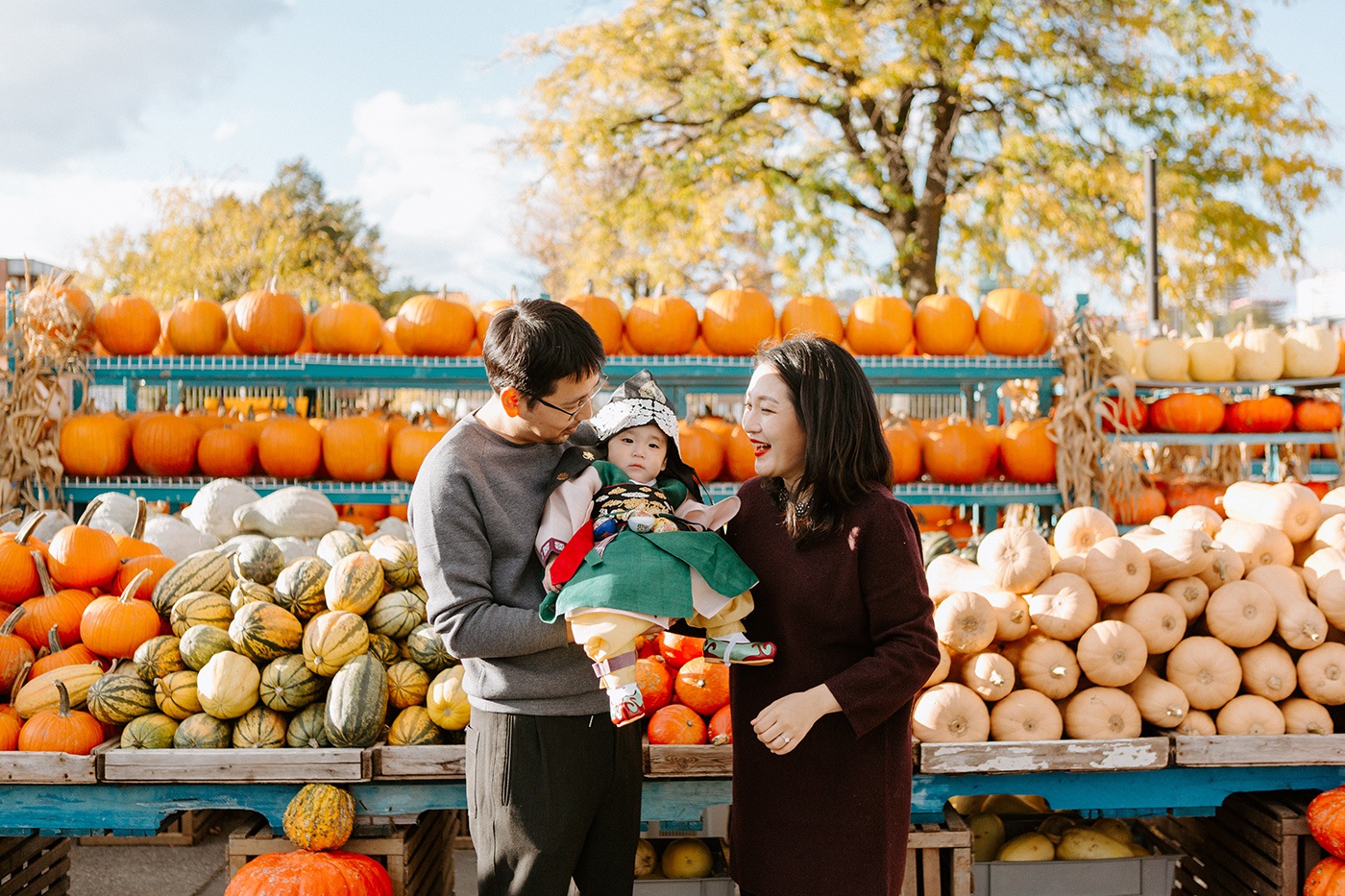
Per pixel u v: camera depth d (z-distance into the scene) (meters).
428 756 2.61
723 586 1.94
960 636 2.85
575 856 2.05
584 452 2.17
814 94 13.16
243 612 2.84
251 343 5.66
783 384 1.99
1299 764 2.77
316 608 2.97
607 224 14.20
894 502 1.95
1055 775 2.78
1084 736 2.86
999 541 3.07
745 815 2.07
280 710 2.78
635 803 2.18
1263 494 3.46
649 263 13.66
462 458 2.01
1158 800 2.81
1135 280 12.96
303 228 24.95
